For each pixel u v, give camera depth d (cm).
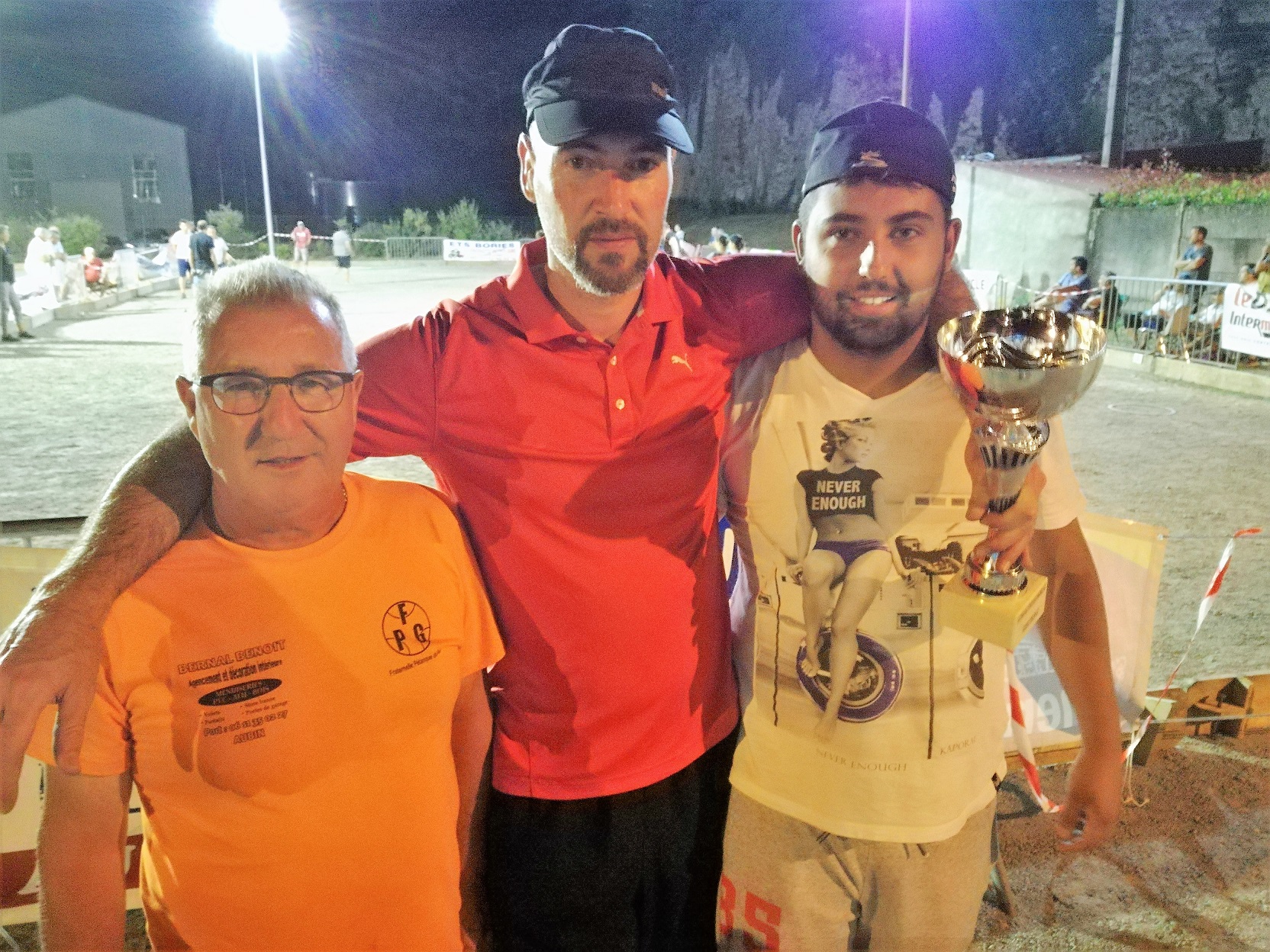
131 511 134
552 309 155
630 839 173
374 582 142
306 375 128
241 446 127
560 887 175
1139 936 240
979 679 164
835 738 164
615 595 162
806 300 163
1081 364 134
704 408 164
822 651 163
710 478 169
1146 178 1510
